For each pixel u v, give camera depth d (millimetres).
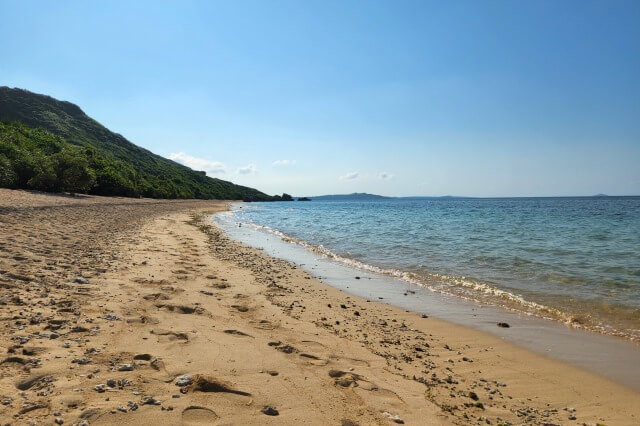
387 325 7363
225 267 12109
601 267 12875
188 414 3426
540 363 5715
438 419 3975
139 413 3330
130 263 10297
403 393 4516
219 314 6852
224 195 143750
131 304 6621
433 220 39594
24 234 11570
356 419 3770
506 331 7129
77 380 3760
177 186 98188
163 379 4074
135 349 4770
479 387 4895
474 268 13164
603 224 31953
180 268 10758
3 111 93938
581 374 5348
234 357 4895
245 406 3723
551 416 4230
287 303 8391
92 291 7043
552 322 7684
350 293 10039
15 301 5809
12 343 4359
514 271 12523
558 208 71875
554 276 11656
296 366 4902
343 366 5137
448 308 8703
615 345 6434
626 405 4520
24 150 39281
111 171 56812
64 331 4988
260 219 45000
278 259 15352
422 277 12016
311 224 36375
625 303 8773
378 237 23594
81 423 3064
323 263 14766
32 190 35969
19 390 3457
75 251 10703
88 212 24250
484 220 38531
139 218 27891
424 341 6559
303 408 3844
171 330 5637
